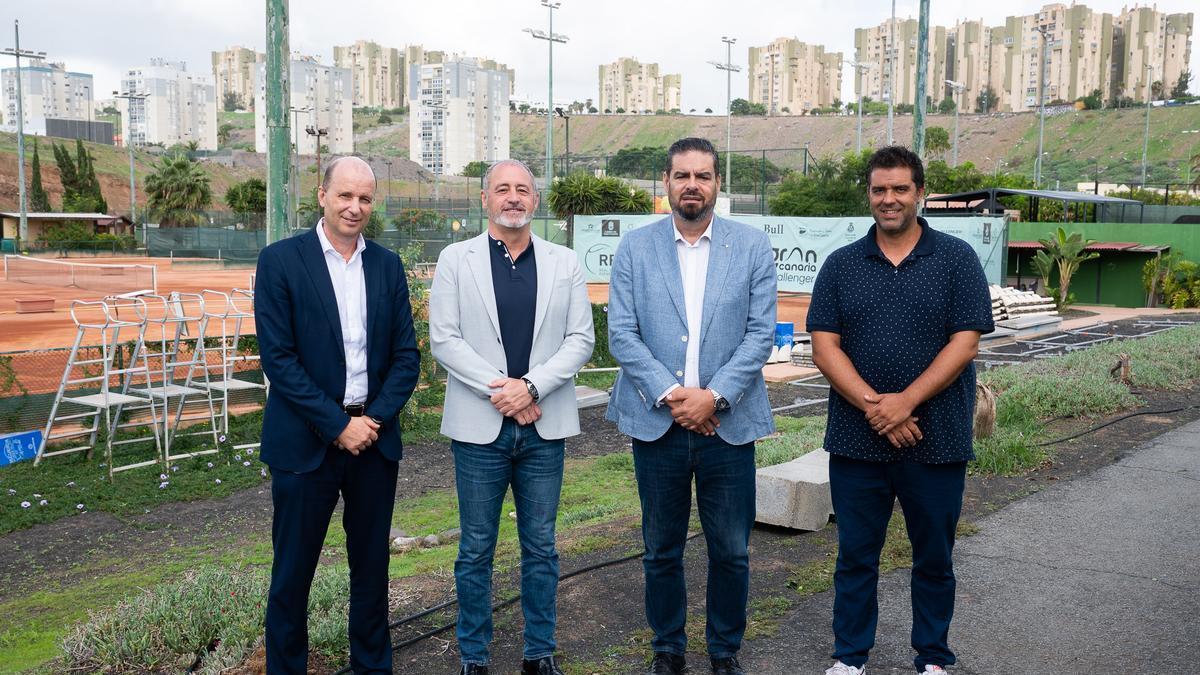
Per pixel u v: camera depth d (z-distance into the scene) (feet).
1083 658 12.79
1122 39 605.73
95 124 447.01
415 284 43.09
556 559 12.63
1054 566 16.28
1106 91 604.90
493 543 12.44
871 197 11.76
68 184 273.95
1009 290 69.87
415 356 12.57
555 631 13.85
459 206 235.40
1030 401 30.17
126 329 60.80
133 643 12.93
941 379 11.35
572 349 12.48
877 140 504.02
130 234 232.53
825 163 141.38
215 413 36.94
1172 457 24.11
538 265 12.61
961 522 18.72
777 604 14.65
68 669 12.85
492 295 12.30
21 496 27.48
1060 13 601.21
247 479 29.99
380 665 12.30
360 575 12.15
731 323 12.01
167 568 21.77
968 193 96.78
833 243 61.41
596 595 15.23
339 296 11.98
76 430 33.22
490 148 626.64
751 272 12.16
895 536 17.74
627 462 32.07
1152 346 44.39
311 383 11.53
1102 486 21.34
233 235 190.08
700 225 12.17
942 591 11.95
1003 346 58.70
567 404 12.62
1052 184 238.07
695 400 11.55
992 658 12.82
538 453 12.42
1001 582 15.57
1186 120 440.04
